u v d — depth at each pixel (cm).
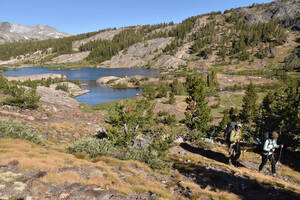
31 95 3216
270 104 2903
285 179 1127
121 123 1659
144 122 1875
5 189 476
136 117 1706
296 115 2077
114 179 677
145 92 8944
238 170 992
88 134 2239
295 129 2011
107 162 938
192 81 2961
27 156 777
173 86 10238
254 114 3494
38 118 2517
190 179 871
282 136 1895
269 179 861
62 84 11319
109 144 1178
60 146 1366
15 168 608
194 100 2909
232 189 741
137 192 616
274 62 19288
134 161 1037
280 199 628
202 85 2948
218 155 1492
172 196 632
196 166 1077
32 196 470
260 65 18950
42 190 505
